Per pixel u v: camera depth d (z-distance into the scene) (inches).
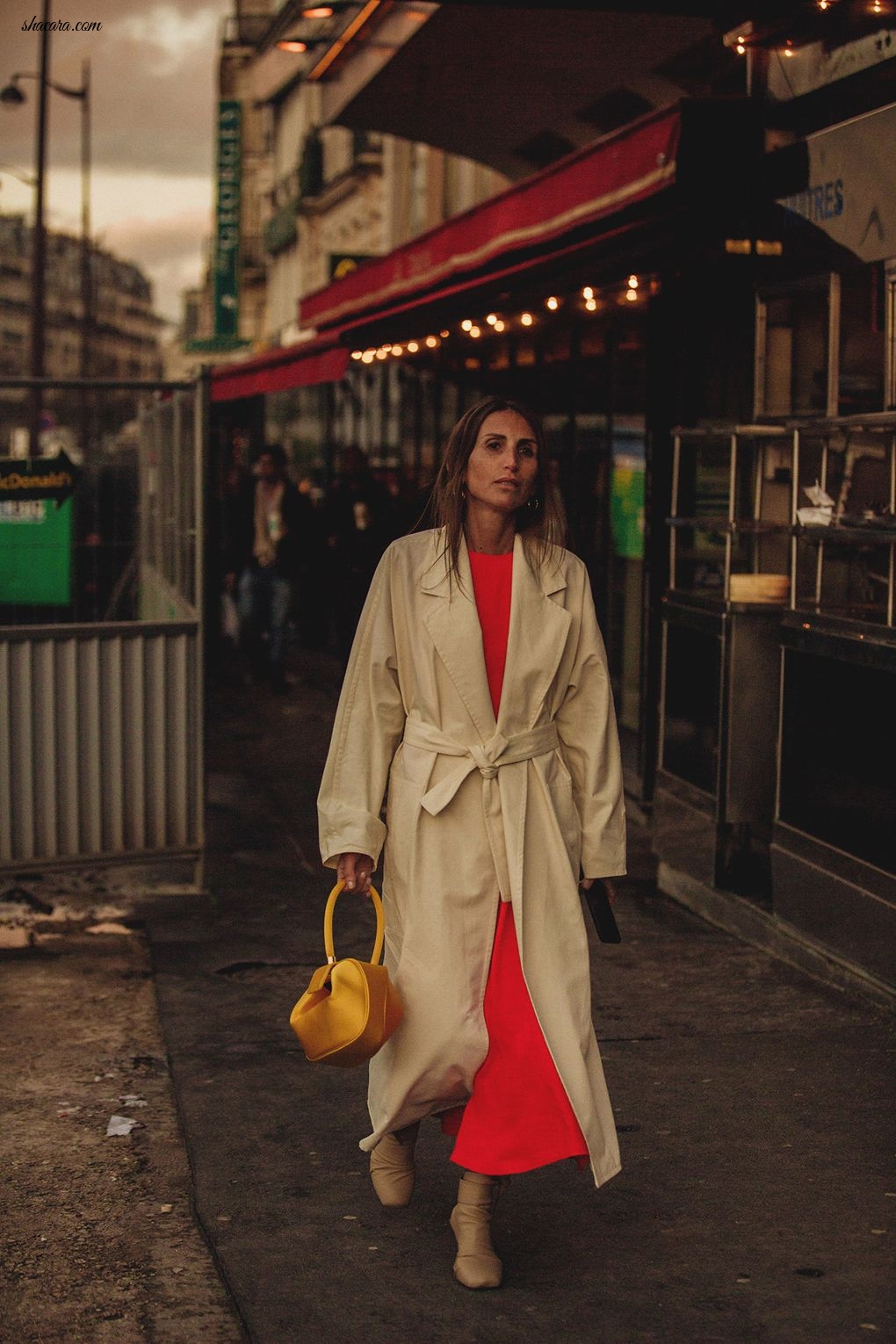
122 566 253.3
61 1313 124.3
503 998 126.0
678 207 246.4
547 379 390.6
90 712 246.1
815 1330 118.4
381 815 134.2
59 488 246.1
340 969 123.4
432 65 395.5
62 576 247.0
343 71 454.9
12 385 250.2
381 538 498.6
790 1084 169.9
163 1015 196.1
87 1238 137.9
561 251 273.7
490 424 128.5
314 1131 159.5
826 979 203.9
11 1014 197.9
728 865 236.5
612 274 264.4
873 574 214.4
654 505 300.7
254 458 622.5
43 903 248.5
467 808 127.1
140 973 215.8
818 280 223.1
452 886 126.3
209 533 250.2
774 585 227.6
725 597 232.5
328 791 131.3
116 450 255.6
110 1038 189.6
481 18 347.9
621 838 132.3
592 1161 122.5
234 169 1574.8
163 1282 129.9
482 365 452.1
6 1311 124.6
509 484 127.2
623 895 255.8
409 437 539.5
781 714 215.8
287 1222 138.6
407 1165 134.0
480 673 127.2
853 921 196.5
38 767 243.6
